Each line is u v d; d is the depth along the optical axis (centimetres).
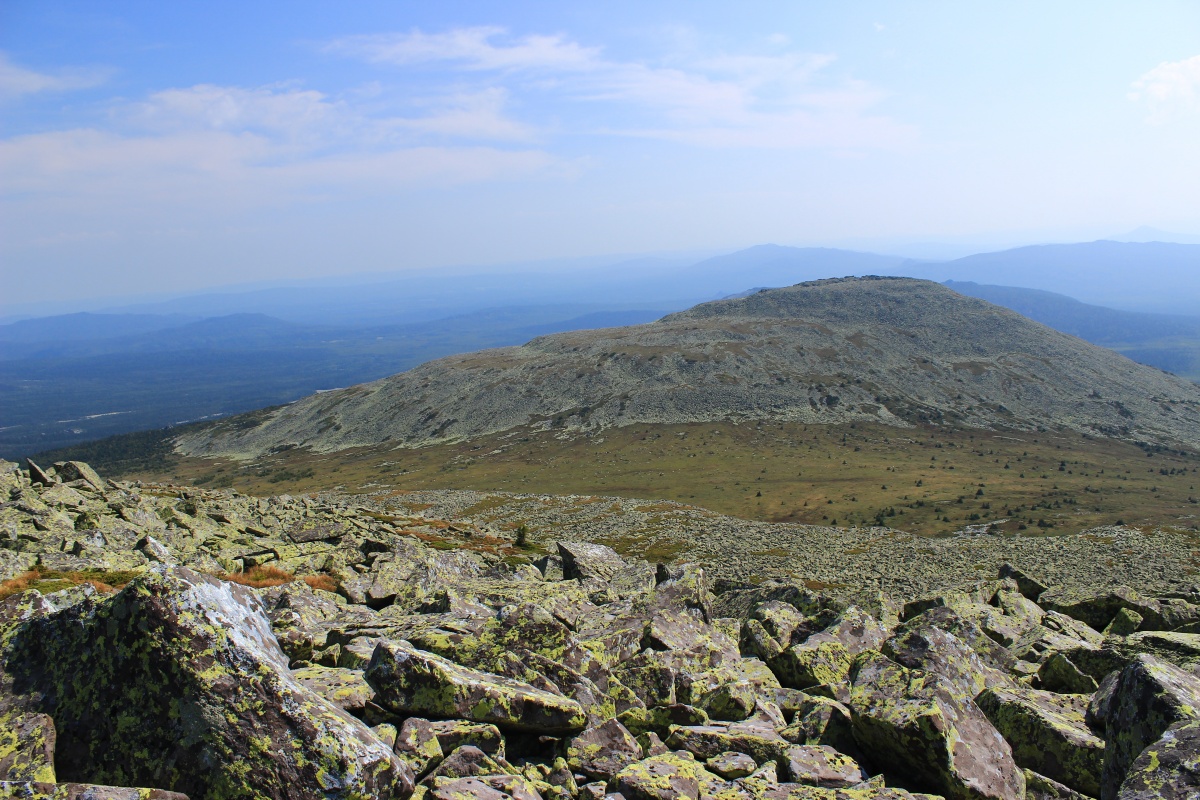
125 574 2936
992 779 1232
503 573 3900
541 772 1252
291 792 938
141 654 1025
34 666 1072
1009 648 2433
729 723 1546
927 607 2850
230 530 4731
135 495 5566
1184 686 1277
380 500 18912
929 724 1258
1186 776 1028
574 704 1379
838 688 1827
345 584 2833
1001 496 17888
